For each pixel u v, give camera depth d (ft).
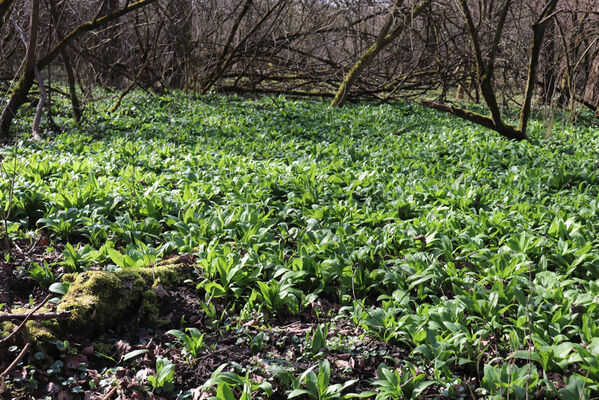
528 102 41.57
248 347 14.49
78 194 22.47
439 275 17.38
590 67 63.05
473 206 25.34
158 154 33.42
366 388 13.16
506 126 42.55
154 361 13.64
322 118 51.85
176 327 15.29
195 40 65.72
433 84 66.54
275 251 18.90
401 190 26.63
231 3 67.82
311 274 17.44
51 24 44.34
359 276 17.49
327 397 12.12
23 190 23.09
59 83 67.67
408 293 16.67
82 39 53.52
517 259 17.87
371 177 28.81
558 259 18.92
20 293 16.12
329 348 14.33
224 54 63.77
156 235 20.92
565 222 21.97
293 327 15.51
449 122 52.29
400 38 70.44
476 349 13.62
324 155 36.06
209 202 24.56
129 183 24.44
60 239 20.29
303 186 26.23
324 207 23.17
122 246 20.22
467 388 12.80
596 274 18.11
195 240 19.86
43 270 16.60
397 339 14.71
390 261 18.24
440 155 37.40
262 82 73.87
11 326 13.04
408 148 38.68
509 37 64.28
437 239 19.93
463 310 15.38
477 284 16.38
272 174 28.19
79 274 15.60
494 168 33.65
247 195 24.61
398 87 65.46
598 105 63.00
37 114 38.75
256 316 15.65
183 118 47.16
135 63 66.64
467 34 65.46
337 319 16.05
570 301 15.55
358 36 66.33
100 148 34.96
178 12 59.41
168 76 66.59
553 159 35.06
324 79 66.74
